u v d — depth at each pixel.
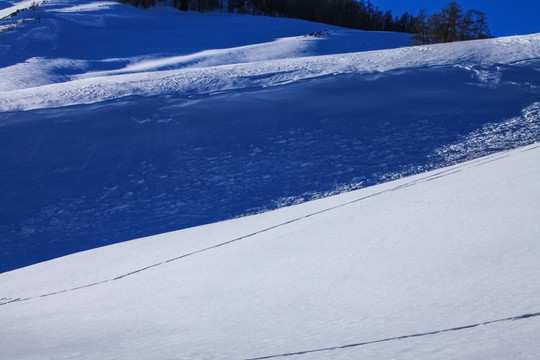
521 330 1.44
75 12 49.34
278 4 78.06
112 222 10.06
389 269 2.62
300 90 17.42
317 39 41.59
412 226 3.34
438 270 2.37
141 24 48.81
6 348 2.67
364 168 11.27
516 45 22.19
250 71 20.50
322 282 2.71
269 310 2.44
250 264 3.62
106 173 12.37
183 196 10.88
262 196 10.41
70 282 5.00
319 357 1.57
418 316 1.84
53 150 13.65
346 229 3.88
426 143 12.47
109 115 15.73
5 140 14.19
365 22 78.25
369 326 1.85
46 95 18.34
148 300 3.40
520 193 3.28
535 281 1.88
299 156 12.39
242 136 13.97
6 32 38.81
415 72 19.05
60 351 2.32
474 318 1.66
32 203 11.19
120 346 2.24
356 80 18.25
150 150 13.40
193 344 2.05
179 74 20.78
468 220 3.06
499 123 13.53
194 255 4.68
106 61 34.81
